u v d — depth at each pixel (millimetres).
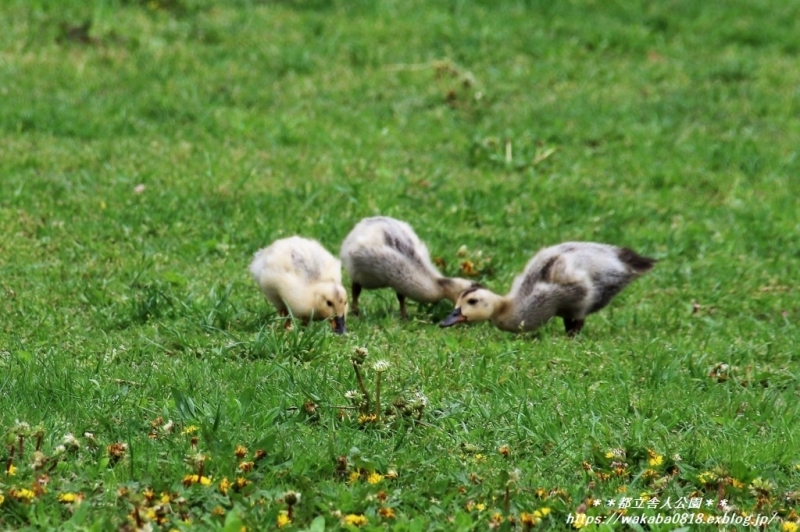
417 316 15391
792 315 16375
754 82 27875
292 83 25766
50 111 22562
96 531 8531
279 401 11281
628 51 29469
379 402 10938
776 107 26344
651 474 10258
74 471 9656
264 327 13289
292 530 8797
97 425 10633
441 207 19609
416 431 10945
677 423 11656
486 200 19797
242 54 26984
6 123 22000
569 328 15297
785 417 11852
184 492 9242
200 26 27938
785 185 22312
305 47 27531
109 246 16969
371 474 9875
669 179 22109
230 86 25188
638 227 19703
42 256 16422
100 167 20281
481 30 29422
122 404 11172
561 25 30125
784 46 30594
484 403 11719
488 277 17156
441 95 25750
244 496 9344
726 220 20344
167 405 11016
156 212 18266
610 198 20828
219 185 19562
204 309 14070
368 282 15695
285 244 14750
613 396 12102
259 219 18281
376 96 25609
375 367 10906
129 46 26672
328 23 29016
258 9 29422
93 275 15750
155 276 15812
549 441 10875
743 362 14070
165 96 24094
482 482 9945
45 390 11312
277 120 23547
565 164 22578
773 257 18719
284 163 21250
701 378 13203
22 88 23859
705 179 22250
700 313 16297
